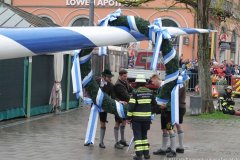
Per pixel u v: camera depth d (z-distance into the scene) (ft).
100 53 29.73
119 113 26.22
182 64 110.52
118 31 10.52
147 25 20.10
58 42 8.01
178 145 40.57
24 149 36.70
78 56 27.61
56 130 47.67
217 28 114.32
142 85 33.22
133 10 143.13
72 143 40.37
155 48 21.85
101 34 9.24
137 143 33.30
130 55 122.21
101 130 38.65
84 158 34.09
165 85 28.09
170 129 35.68
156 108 33.83
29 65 57.16
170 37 22.27
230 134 49.03
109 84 37.86
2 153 34.68
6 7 67.56
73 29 8.64
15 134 44.11
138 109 33.01
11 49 7.41
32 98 58.90
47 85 62.80
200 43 65.87
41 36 7.80
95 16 147.02
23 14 69.92
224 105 66.95
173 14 140.05
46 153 35.42
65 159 33.50
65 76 67.97
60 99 64.28
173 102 29.07
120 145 38.73
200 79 65.87
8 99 53.88
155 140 43.52
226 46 125.18
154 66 22.07
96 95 26.73
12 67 54.24
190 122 58.08
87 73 27.78
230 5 90.79
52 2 149.89
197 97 64.59
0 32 7.52
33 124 51.72
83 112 66.28
